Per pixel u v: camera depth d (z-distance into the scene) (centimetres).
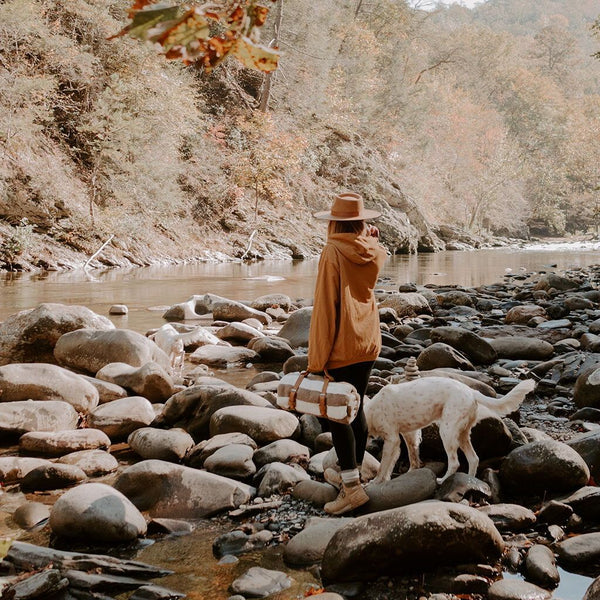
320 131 3244
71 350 597
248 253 2366
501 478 354
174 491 343
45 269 1645
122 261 1869
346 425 323
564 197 6794
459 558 273
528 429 420
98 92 2112
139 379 533
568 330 813
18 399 474
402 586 263
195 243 2256
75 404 483
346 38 3756
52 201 1758
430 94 4791
